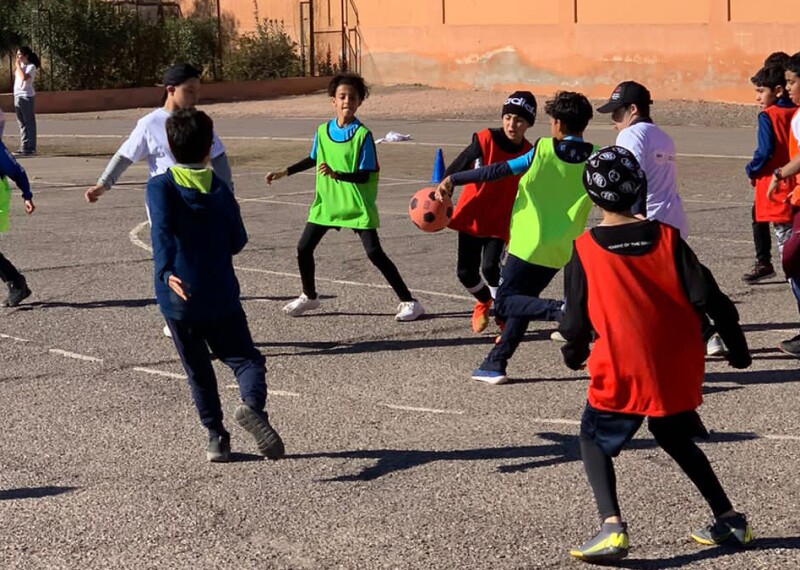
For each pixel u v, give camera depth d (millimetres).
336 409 7281
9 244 13289
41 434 6863
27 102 23438
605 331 4840
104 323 9609
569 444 6539
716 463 6199
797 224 7941
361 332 9219
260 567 5031
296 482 6039
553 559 5070
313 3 40125
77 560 5129
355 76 9148
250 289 10836
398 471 6168
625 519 5484
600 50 33219
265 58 39250
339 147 9156
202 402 6285
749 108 29594
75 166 21484
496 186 8414
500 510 5621
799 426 6789
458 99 33781
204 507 5715
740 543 5121
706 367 8094
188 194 5969
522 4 35000
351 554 5148
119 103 36156
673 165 7777
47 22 36469
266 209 15906
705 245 12586
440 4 36938
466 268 8672
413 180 18750
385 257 9391
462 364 8289
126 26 37562
